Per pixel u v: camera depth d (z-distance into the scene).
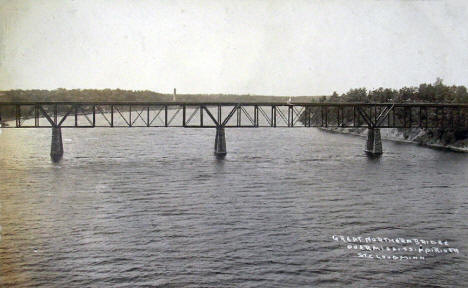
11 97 101.19
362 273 40.69
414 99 165.50
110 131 183.50
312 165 93.56
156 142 139.25
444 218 55.97
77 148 121.25
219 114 107.25
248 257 43.47
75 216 55.16
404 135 151.00
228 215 55.97
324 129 199.00
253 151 117.50
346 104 109.44
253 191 68.69
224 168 88.88
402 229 51.72
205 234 49.19
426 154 112.62
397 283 39.16
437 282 39.53
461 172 86.06
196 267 41.22
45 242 46.59
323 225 52.59
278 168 89.31
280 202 62.38
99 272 40.16
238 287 37.91
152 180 76.31
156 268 41.00
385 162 98.25
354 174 83.25
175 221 53.47
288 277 39.69
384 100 183.00
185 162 96.44
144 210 57.97
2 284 37.62
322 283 38.88
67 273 39.88
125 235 48.69
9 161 96.56
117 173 82.62
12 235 48.44
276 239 48.06
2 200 62.22
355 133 175.00
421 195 67.12
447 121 133.00
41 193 66.56
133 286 37.84
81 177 78.62
